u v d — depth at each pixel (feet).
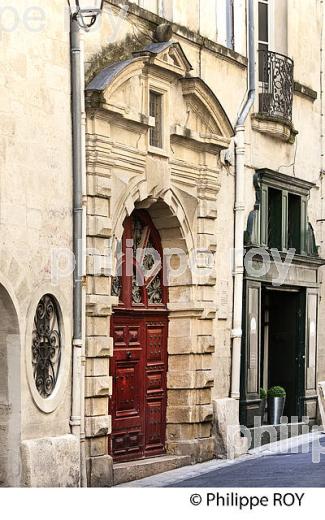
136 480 52.95
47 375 47.09
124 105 51.90
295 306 72.64
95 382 49.96
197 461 58.13
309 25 74.79
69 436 47.60
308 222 73.15
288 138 69.77
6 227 43.98
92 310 50.01
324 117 76.64
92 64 50.90
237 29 64.90
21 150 45.16
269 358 73.10
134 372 55.98
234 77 63.87
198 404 58.54
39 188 46.37
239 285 62.90
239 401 63.21
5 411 44.73
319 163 76.02
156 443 57.52
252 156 66.28
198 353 58.54
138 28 54.65
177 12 58.59
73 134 48.98
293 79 70.59
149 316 57.31
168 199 56.34
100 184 50.47
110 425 50.83
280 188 69.05
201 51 60.49
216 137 59.41
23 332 44.91
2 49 44.19
